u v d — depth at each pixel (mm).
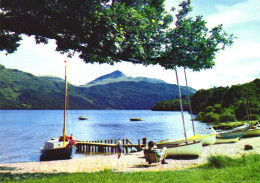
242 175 8602
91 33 10211
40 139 46656
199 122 89438
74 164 17281
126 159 19109
